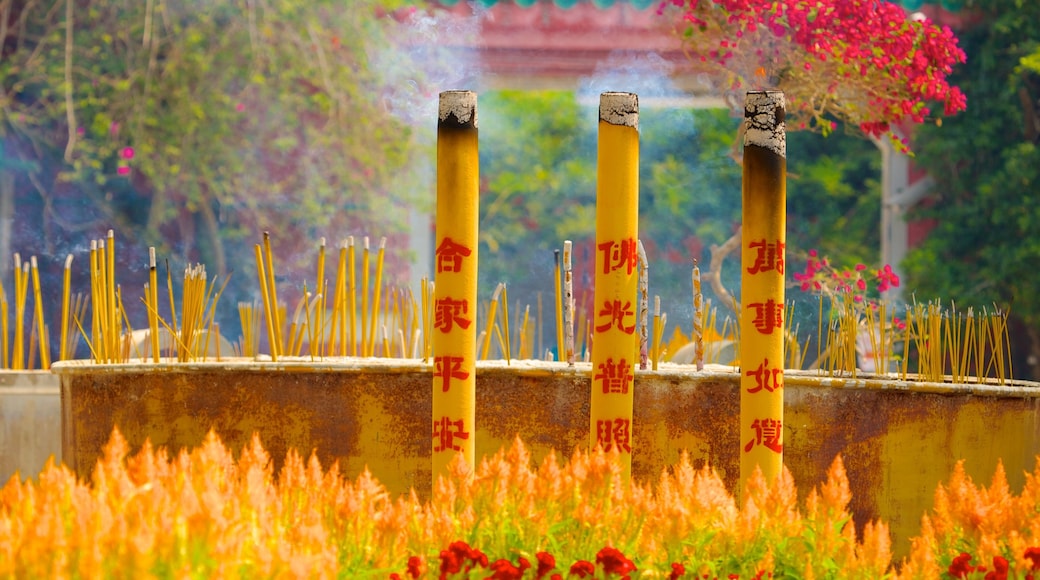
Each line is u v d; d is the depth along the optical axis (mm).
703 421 7141
